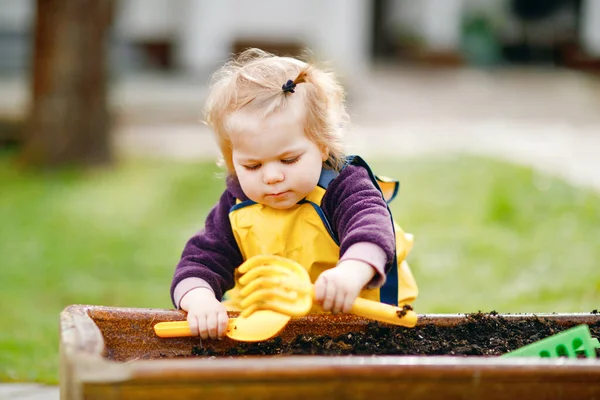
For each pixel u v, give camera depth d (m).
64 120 9.10
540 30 20.34
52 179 8.70
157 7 15.64
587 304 4.20
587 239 5.80
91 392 1.47
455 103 13.99
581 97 14.91
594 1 19.19
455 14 19.75
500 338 2.07
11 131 10.29
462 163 8.90
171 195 7.94
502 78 17.67
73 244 6.31
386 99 14.17
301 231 2.16
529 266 5.27
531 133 11.09
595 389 1.54
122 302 4.88
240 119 2.03
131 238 6.50
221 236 2.24
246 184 2.08
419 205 7.18
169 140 10.84
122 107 12.10
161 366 1.45
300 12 15.77
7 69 14.66
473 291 4.82
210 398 1.47
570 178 7.90
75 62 9.03
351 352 1.94
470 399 1.52
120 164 9.38
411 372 1.49
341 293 1.78
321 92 2.11
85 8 9.03
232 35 15.60
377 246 1.91
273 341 2.05
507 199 6.81
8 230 6.72
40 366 3.32
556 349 1.86
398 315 1.83
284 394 1.48
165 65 15.75
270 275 1.80
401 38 20.58
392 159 9.25
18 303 4.82
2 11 14.73
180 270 2.16
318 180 2.13
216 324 1.97
